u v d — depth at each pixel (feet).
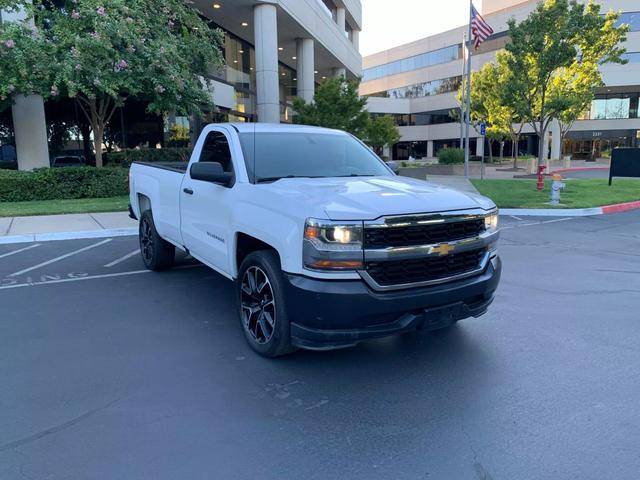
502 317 17.13
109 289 20.59
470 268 12.95
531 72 73.51
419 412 10.96
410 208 11.84
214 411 10.99
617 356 13.88
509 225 39.06
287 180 14.48
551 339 15.14
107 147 63.10
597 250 29.07
